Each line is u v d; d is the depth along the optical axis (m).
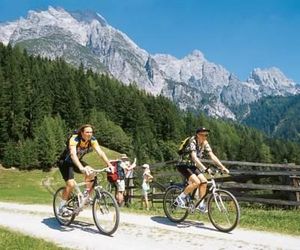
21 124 135.38
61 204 12.17
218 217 11.83
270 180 19.34
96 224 11.58
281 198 17.77
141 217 14.03
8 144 124.19
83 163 11.71
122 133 145.12
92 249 10.02
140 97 182.50
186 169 12.16
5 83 140.50
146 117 166.00
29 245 10.19
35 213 15.48
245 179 18.67
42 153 120.88
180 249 9.98
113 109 167.38
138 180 21.95
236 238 10.95
